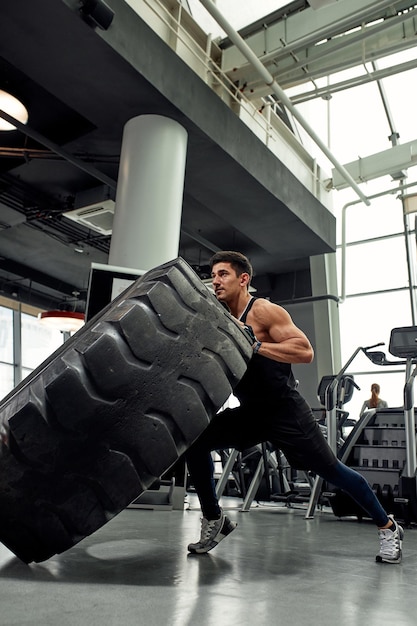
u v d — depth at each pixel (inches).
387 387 363.9
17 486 48.5
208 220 334.6
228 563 64.4
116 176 271.7
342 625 38.9
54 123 240.2
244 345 63.4
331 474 71.8
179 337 54.8
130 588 48.0
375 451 164.4
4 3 148.6
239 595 47.3
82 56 165.6
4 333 460.4
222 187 236.8
